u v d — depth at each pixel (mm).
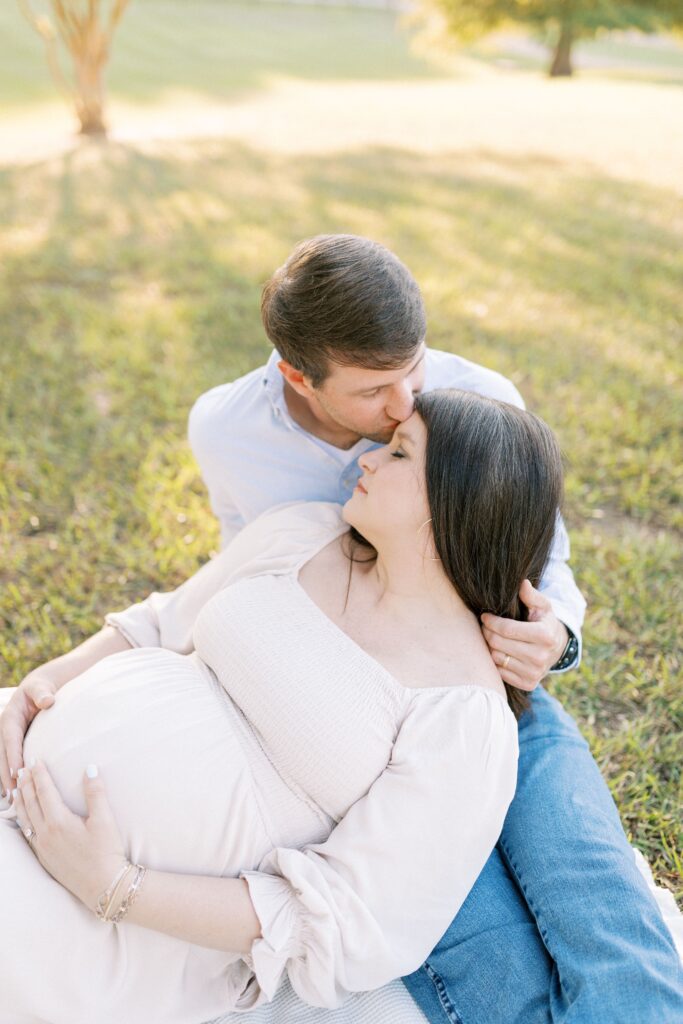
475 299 5727
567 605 2223
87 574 3186
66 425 4078
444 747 1625
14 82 17094
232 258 6324
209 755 1685
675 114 14703
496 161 10422
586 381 4586
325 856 1625
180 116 15086
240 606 1826
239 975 1718
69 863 1548
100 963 1580
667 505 3682
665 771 2512
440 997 1729
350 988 1603
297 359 1924
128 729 1693
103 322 5156
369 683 1709
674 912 2025
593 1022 1551
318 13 38281
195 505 3504
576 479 3779
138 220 7277
